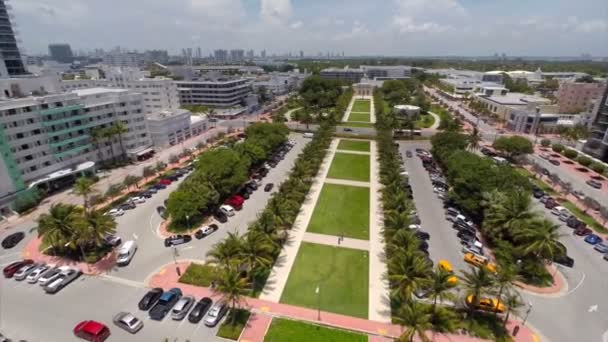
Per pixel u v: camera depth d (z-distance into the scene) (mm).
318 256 57938
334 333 42062
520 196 57094
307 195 82250
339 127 155625
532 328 43156
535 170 100062
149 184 90125
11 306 46438
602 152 109500
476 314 44750
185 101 198875
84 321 43594
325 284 51062
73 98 91312
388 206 63969
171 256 58000
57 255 58188
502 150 111062
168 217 70625
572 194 83375
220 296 48312
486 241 62719
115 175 96688
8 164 73688
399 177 77500
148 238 63625
